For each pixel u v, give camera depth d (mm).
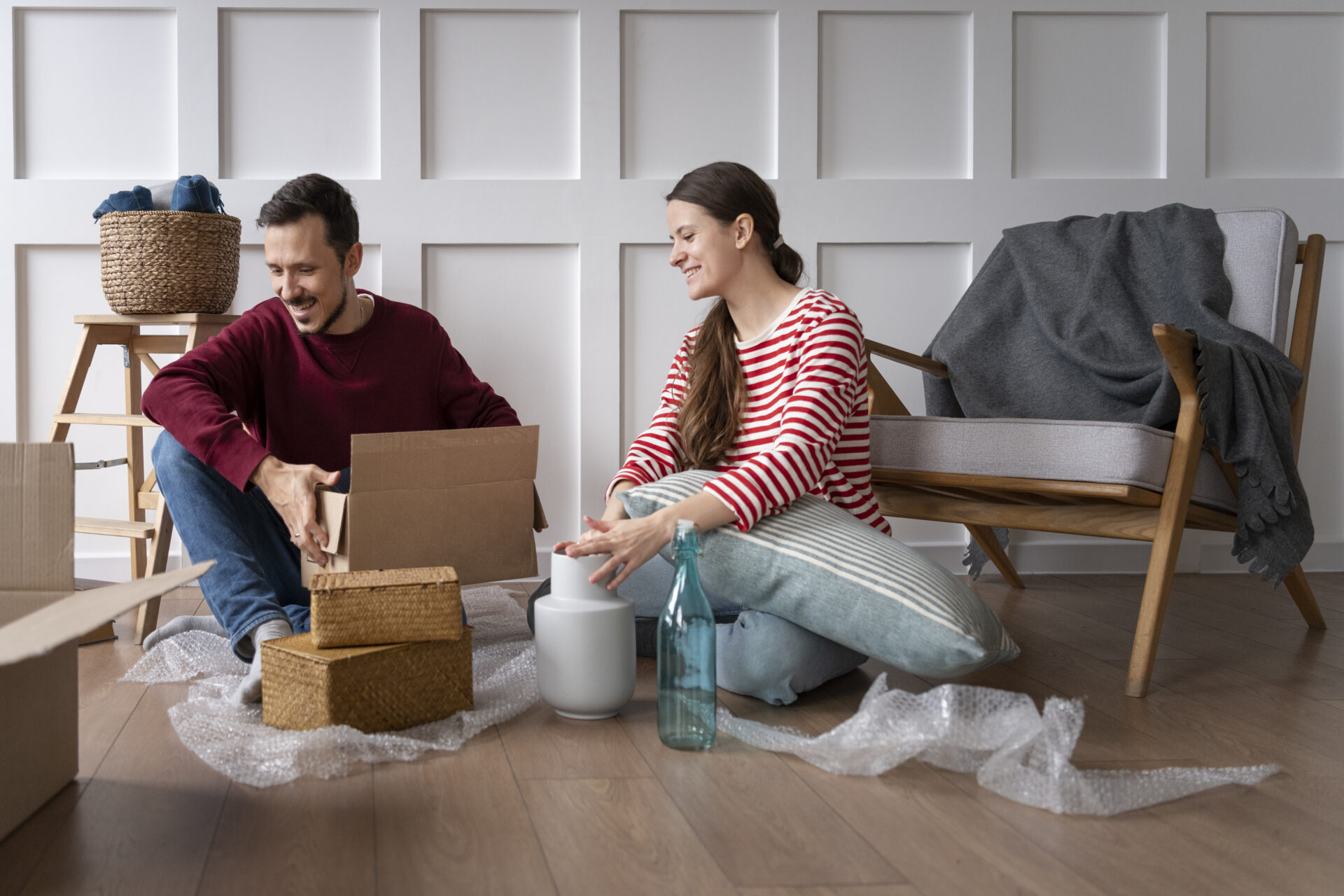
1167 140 2584
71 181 2385
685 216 1623
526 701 1480
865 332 2582
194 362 1684
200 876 937
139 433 2176
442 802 1117
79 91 2406
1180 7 2564
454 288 2496
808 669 1488
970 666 1336
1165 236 2182
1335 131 2627
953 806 1119
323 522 1551
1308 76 2615
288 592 1760
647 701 1525
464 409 1958
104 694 1532
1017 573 2596
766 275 1647
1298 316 2098
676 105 2525
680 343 2545
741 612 1622
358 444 1516
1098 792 1133
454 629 1384
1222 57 2602
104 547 2445
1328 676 1686
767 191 1652
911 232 2559
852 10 2533
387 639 1350
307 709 1293
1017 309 2281
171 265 2037
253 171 2439
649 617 1759
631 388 2543
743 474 1457
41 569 1104
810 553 1424
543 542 2535
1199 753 1307
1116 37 2586
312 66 2445
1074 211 2578
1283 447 1795
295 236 1701
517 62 2492
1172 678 1671
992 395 2215
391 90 2443
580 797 1134
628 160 2523
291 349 1809
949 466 1783
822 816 1086
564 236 2490
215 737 1311
